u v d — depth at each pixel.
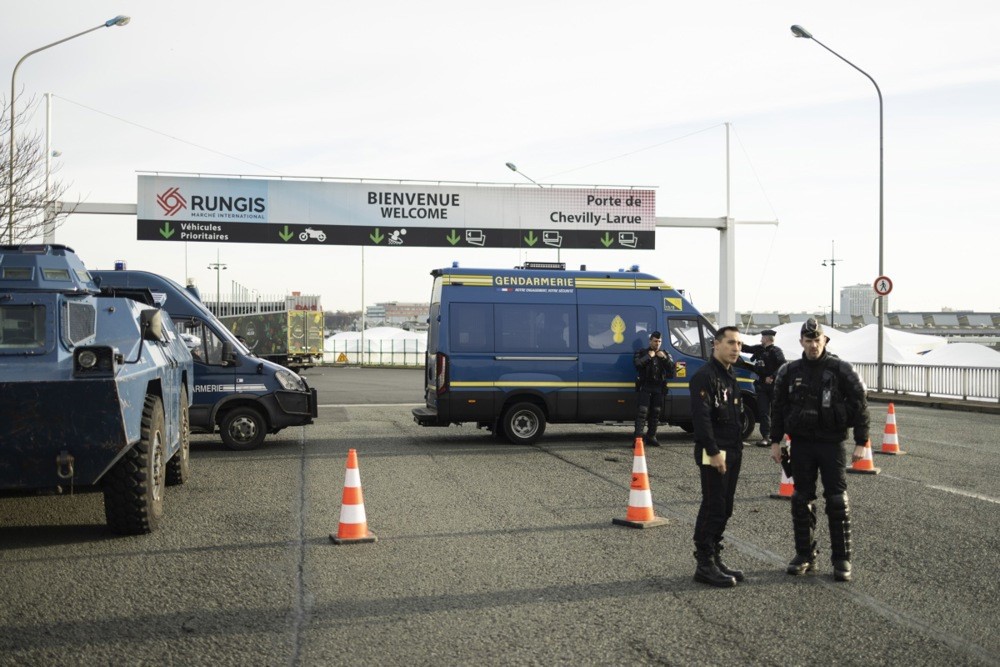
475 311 15.23
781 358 15.09
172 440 9.97
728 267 30.97
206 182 28.25
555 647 5.27
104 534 8.37
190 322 14.59
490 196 29.69
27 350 7.80
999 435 17.11
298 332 50.69
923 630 5.57
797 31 27.20
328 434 17.03
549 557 7.45
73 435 7.29
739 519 9.01
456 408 15.09
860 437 6.77
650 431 15.32
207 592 6.44
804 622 5.73
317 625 5.70
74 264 8.85
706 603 6.15
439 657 5.11
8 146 18.97
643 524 8.58
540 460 13.41
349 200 29.06
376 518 9.08
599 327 15.60
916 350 44.50
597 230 30.20
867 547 7.79
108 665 4.99
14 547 7.84
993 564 7.21
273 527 8.66
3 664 5.00
